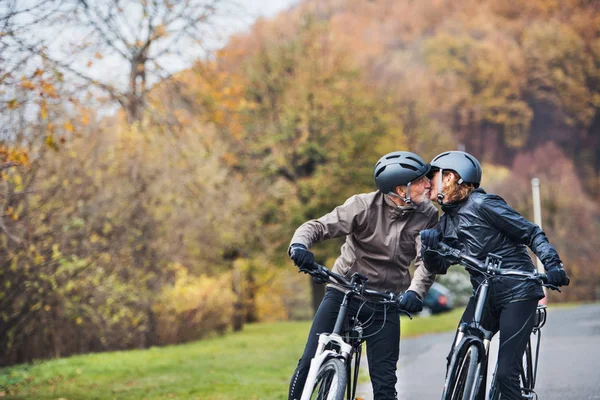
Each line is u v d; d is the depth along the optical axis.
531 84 159.75
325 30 79.25
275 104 75.44
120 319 40.03
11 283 29.92
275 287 86.25
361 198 11.77
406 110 115.25
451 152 11.84
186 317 45.91
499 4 164.62
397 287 12.02
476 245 11.68
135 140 39.00
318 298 73.50
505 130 156.75
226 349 38.41
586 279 121.88
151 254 41.84
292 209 71.06
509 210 11.46
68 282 33.38
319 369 10.08
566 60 159.75
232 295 53.62
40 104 20.84
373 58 135.25
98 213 36.38
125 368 29.27
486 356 11.37
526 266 11.70
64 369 28.92
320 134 73.50
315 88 74.50
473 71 156.12
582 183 158.25
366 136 73.56
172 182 43.19
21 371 28.48
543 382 19.84
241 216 59.03
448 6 162.00
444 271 11.77
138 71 34.69
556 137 158.88
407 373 24.34
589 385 18.80
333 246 69.81
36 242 30.28
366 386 20.61
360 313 11.63
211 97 42.59
